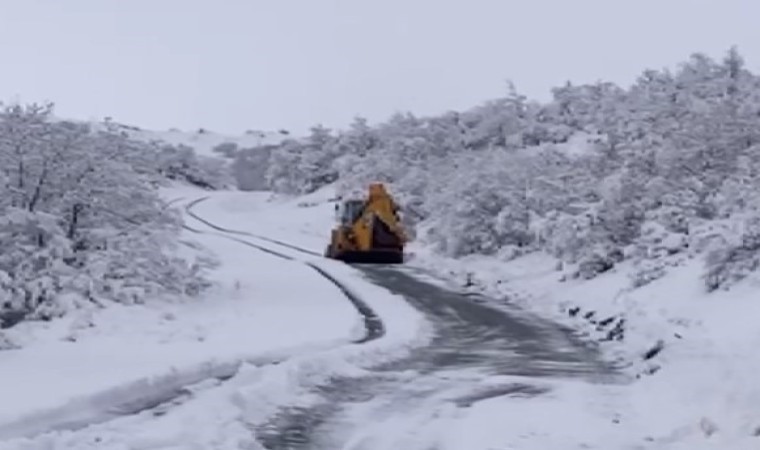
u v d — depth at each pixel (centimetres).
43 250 2067
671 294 2081
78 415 1024
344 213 3425
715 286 1984
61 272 2058
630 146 3012
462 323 2064
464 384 1353
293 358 1427
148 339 1681
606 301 2225
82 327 1802
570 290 2536
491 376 1427
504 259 3216
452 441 987
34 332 1750
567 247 2805
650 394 1252
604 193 2827
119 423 978
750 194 2353
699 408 1119
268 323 1922
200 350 1523
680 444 970
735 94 3947
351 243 3325
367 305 2273
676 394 1212
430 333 1917
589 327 2006
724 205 2442
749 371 1195
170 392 1163
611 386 1345
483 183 3481
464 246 3400
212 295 2327
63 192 2280
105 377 1197
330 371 1404
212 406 1080
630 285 2303
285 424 1054
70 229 2278
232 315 2039
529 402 1217
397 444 970
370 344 1652
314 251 3725
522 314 2228
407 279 2859
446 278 2936
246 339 1686
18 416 959
